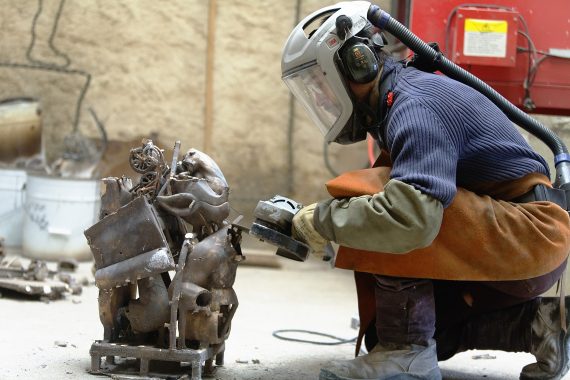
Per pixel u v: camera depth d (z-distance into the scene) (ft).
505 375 11.02
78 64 22.56
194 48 22.70
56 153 22.63
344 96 9.25
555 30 14.21
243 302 15.83
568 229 9.17
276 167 23.11
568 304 9.77
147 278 9.48
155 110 22.75
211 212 9.58
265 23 22.76
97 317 13.20
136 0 22.53
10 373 9.48
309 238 9.03
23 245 20.02
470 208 8.77
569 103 14.30
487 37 13.97
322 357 11.44
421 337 9.11
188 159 9.94
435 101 8.76
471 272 8.86
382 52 9.55
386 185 8.41
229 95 22.89
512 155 9.07
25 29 22.45
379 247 8.42
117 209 9.72
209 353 9.61
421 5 14.25
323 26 9.24
